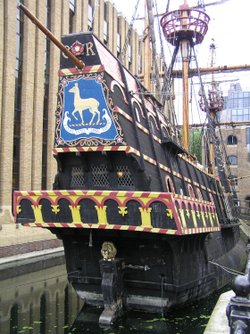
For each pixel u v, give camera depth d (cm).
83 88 1258
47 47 3309
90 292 1437
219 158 3038
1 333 1212
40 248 2902
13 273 2253
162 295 1328
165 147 1552
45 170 3241
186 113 2495
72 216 1231
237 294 491
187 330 1219
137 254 1325
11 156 2795
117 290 1296
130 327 1249
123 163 1279
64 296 1744
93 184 1324
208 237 1641
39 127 3123
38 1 3098
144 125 1428
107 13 4203
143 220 1153
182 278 1353
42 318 1380
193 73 3148
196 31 2525
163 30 2623
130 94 1360
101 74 1238
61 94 1287
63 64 1285
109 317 1251
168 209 1127
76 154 1273
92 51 1252
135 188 1268
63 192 1235
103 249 1303
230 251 2289
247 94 8075
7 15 2784
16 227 2703
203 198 1973
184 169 1752
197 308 1478
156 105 1734
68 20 3488
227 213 2391
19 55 2981
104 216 1194
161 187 1390
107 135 1233
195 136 5597
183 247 1347
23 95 2988
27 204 1288
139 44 4950
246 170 7388
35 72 3120
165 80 2269
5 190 2709
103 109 1238
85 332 1218
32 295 1761
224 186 2975
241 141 7481
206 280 1620
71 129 1273
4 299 1678
